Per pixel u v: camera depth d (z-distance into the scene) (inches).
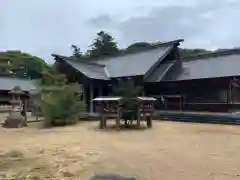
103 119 558.9
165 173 225.8
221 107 748.6
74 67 919.0
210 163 257.1
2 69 2175.2
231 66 788.6
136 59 1033.5
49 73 697.0
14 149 335.0
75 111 667.4
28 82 1621.6
